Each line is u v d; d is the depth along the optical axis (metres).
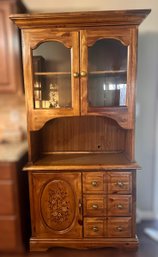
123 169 1.84
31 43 1.76
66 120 2.14
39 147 2.13
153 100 2.23
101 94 1.83
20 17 1.68
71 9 2.14
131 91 1.78
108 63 1.80
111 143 2.17
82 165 1.86
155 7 2.10
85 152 2.19
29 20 1.69
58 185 1.88
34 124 1.84
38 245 1.94
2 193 1.83
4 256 1.92
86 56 1.75
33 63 1.80
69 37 1.74
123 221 1.91
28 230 2.08
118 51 1.78
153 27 2.13
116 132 2.14
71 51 1.76
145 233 2.16
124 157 2.04
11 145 2.19
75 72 1.77
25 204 2.02
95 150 2.19
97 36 1.73
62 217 1.92
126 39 1.73
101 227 1.92
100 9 2.13
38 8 2.15
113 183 1.86
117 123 1.96
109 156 2.08
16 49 1.98
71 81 1.80
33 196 1.90
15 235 1.88
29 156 1.89
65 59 1.80
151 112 2.25
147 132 2.29
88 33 1.73
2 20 1.94
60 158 2.05
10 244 1.90
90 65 1.79
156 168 2.33
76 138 2.17
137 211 2.41
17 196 1.84
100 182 1.86
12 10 1.93
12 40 1.97
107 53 1.78
